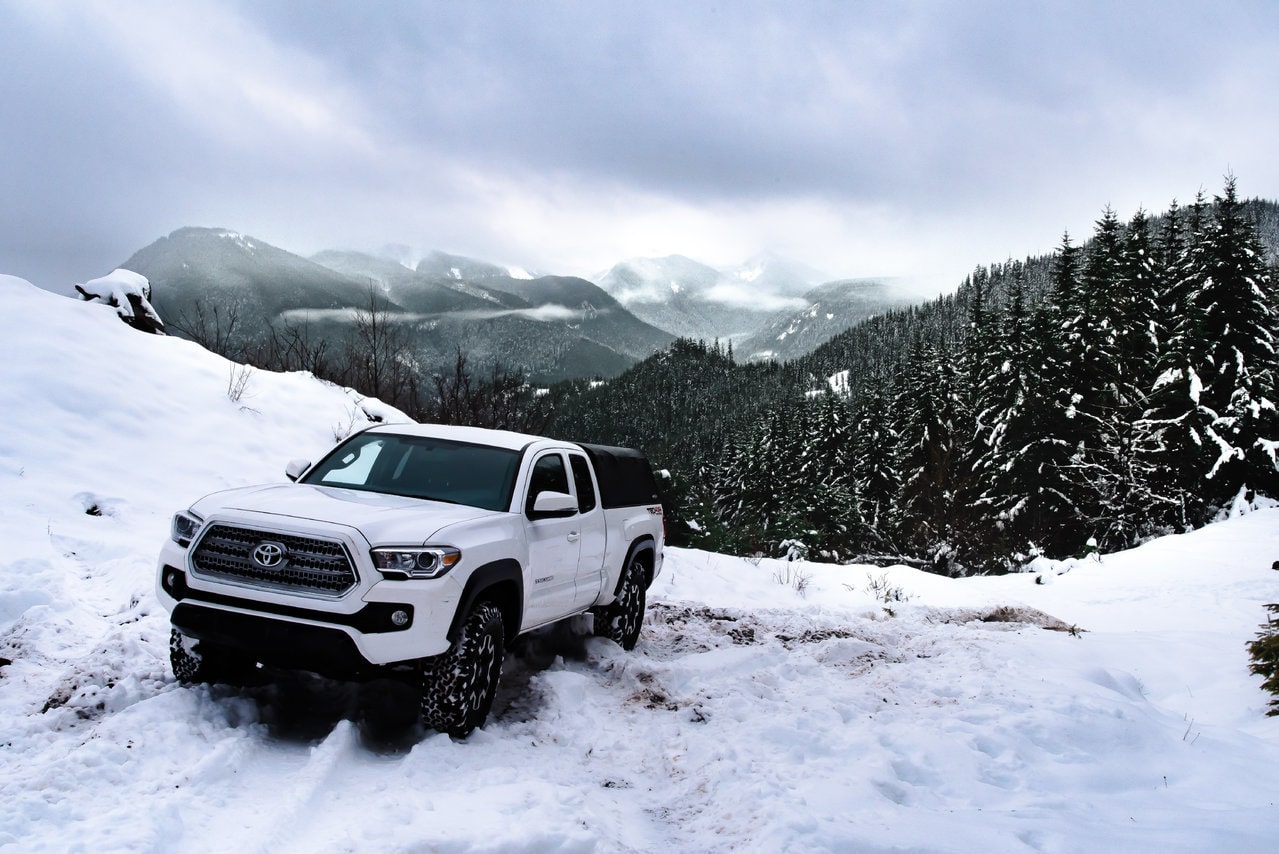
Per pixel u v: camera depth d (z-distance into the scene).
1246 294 31.06
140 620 7.01
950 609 12.47
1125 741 5.51
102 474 10.71
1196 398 30.69
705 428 198.50
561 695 6.01
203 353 15.37
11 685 5.36
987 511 36.94
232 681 5.38
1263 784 4.83
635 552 7.91
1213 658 8.16
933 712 5.96
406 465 6.33
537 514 6.11
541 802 4.03
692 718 5.82
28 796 3.59
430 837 3.46
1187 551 19.11
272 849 3.40
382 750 4.86
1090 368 35.12
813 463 57.34
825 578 16.75
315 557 4.73
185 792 3.85
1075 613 13.83
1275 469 29.52
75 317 13.70
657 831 4.06
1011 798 4.52
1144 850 3.59
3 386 11.16
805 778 4.63
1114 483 33.16
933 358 48.69
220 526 4.94
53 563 7.88
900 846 3.59
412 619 4.71
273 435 13.89
